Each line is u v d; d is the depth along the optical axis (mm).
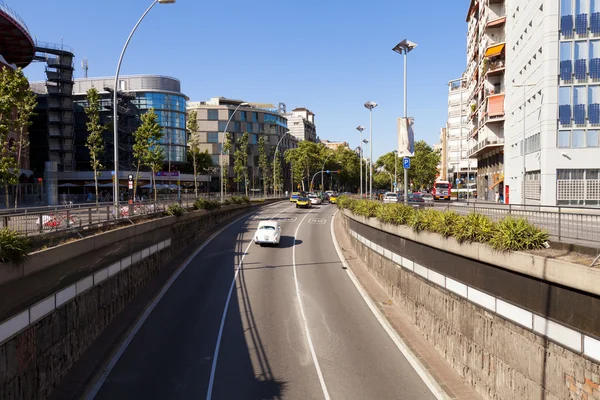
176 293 18984
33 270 9062
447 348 12312
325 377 11703
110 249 14500
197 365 12242
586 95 32781
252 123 105875
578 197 33094
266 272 23062
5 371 8102
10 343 8305
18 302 8664
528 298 8570
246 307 17406
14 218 10188
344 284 21109
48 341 9938
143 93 80688
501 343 9500
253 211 54375
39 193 45125
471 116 65188
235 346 13633
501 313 9461
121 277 15719
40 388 9516
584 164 32906
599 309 6840
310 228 39188
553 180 33438
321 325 15625
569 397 7434
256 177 106062
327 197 80938
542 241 8953
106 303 14109
